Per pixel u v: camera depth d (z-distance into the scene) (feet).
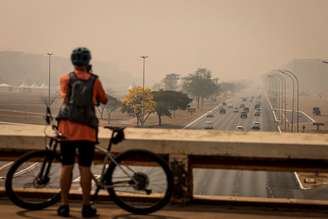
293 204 21.80
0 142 22.58
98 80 19.84
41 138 22.30
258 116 526.98
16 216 20.31
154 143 21.74
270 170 21.72
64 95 19.70
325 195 155.12
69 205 21.97
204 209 21.67
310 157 20.89
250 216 20.72
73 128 19.44
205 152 21.52
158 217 20.39
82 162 19.83
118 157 20.17
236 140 21.71
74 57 19.72
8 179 20.66
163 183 20.49
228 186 177.58
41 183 20.61
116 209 21.48
